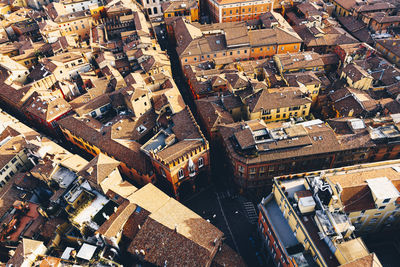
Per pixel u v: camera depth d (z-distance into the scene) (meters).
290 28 157.50
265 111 109.81
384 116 100.75
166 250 73.31
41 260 75.75
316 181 70.94
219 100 117.69
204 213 97.19
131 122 114.12
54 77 140.50
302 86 116.50
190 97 142.88
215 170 110.81
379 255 80.88
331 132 91.19
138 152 101.06
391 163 77.75
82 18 187.00
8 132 113.44
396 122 91.69
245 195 100.81
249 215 95.50
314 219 67.69
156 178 102.75
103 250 77.69
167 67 142.38
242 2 177.75
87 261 75.38
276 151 88.50
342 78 126.56
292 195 74.62
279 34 148.88
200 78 132.00
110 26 176.75
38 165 99.50
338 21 179.38
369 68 127.06
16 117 140.50
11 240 85.50
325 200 68.75
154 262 72.88
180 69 158.00
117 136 108.62
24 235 86.06
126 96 113.94
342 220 65.88
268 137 92.31
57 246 85.44
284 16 190.00
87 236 83.69
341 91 117.00
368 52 132.88
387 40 143.00
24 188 98.75
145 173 96.44
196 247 72.00
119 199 85.12
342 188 69.38
